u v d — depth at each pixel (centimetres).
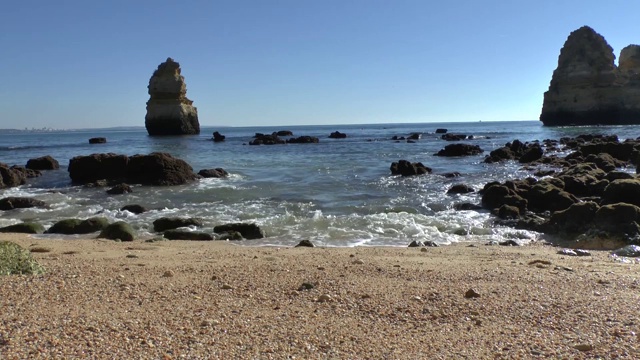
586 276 803
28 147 6681
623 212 1228
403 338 543
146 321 574
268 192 2150
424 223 1512
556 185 1862
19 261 809
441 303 664
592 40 8988
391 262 933
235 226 1405
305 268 875
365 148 5322
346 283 763
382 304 661
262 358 481
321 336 545
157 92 9350
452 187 2145
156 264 915
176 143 7006
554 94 9375
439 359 487
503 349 510
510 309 636
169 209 1808
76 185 2542
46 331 526
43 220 1645
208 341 519
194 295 697
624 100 8719
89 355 470
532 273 829
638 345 504
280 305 656
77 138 11912
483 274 824
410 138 7475
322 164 3428
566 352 496
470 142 6266
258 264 913
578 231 1306
